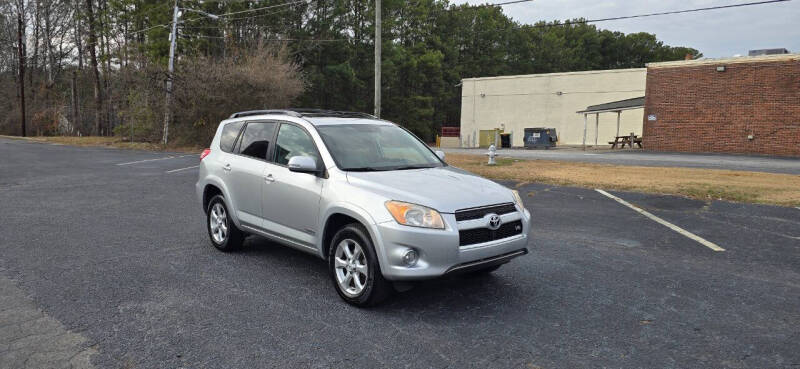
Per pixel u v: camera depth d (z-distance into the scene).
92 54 44.31
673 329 4.04
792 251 6.45
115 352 3.57
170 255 6.15
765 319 4.25
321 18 49.31
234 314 4.30
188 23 38.62
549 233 7.51
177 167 16.88
